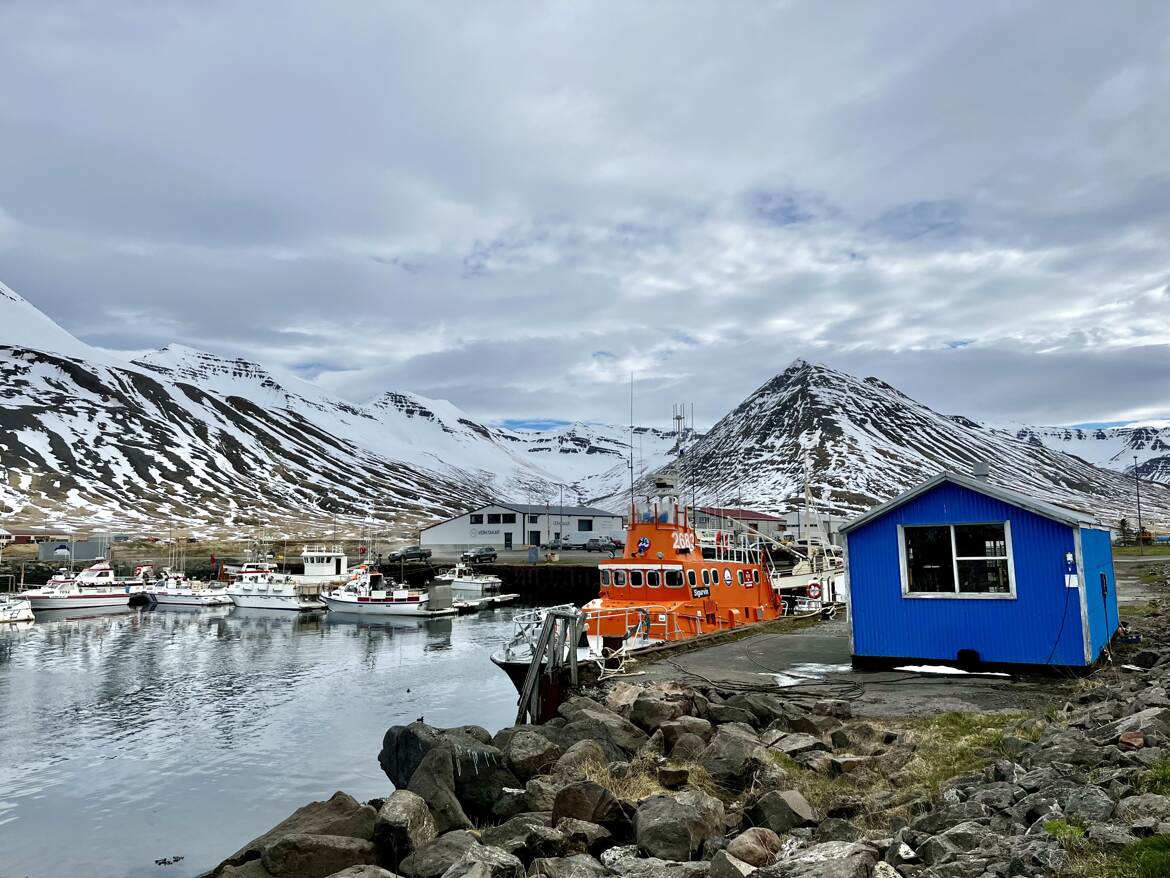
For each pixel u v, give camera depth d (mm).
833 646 22219
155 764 21734
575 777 11164
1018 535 16562
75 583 70938
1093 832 6652
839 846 7391
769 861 7723
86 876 14664
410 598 62188
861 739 11789
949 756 10680
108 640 49469
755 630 26359
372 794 19062
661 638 23156
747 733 12250
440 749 12086
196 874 14734
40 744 23953
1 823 17344
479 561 86375
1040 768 8930
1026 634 16375
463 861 7723
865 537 18328
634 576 25578
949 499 17344
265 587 71812
